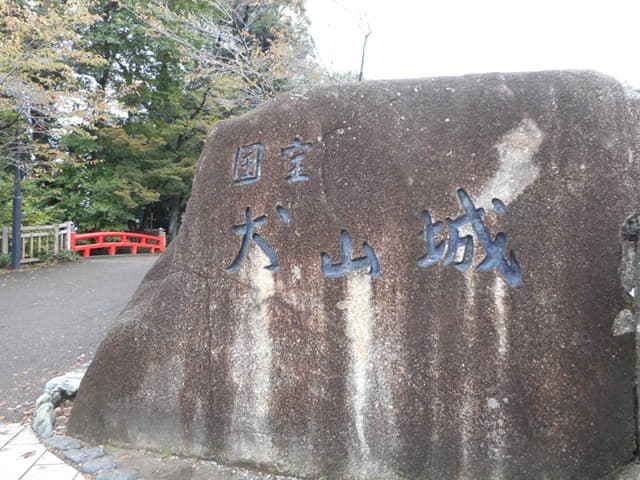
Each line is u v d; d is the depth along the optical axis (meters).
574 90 2.27
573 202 2.21
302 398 2.68
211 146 3.14
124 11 13.11
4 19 8.25
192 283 3.05
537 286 2.24
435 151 2.48
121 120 15.05
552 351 2.20
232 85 8.12
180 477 2.67
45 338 5.99
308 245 2.73
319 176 2.74
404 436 2.44
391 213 2.55
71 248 12.84
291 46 8.24
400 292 2.49
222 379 2.88
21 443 3.12
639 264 1.95
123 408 3.07
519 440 2.23
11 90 8.58
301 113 2.85
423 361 2.42
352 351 2.58
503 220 2.32
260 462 2.73
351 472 2.53
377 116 2.64
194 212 3.13
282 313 2.77
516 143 2.33
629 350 2.11
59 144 12.86
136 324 3.14
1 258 10.58
